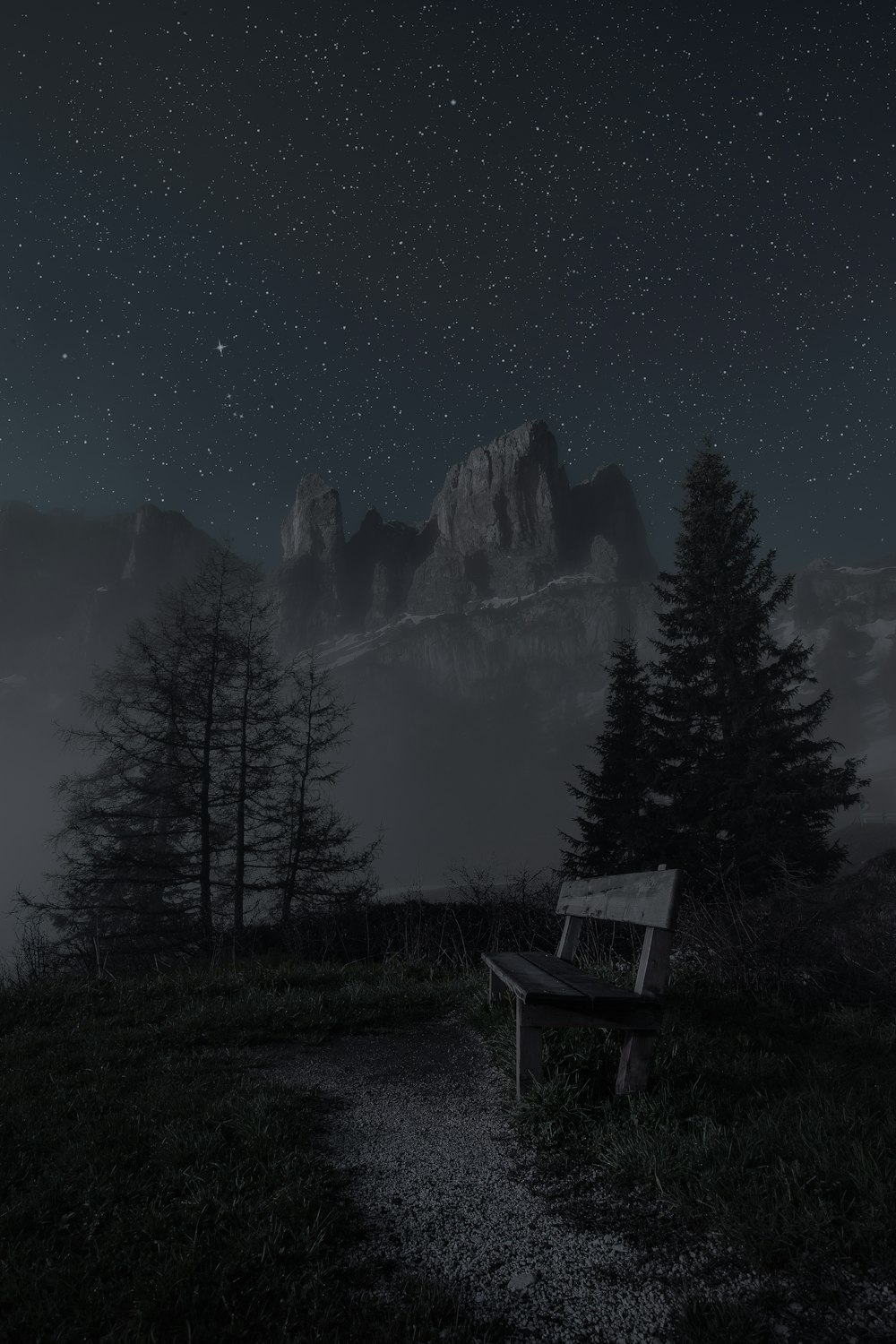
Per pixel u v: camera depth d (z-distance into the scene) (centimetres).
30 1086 408
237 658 1898
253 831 1762
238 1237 245
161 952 1573
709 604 2084
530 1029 353
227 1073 429
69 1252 243
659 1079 353
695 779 1877
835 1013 479
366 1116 366
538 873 1120
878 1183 238
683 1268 226
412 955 827
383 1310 214
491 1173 298
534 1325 206
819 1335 194
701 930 612
